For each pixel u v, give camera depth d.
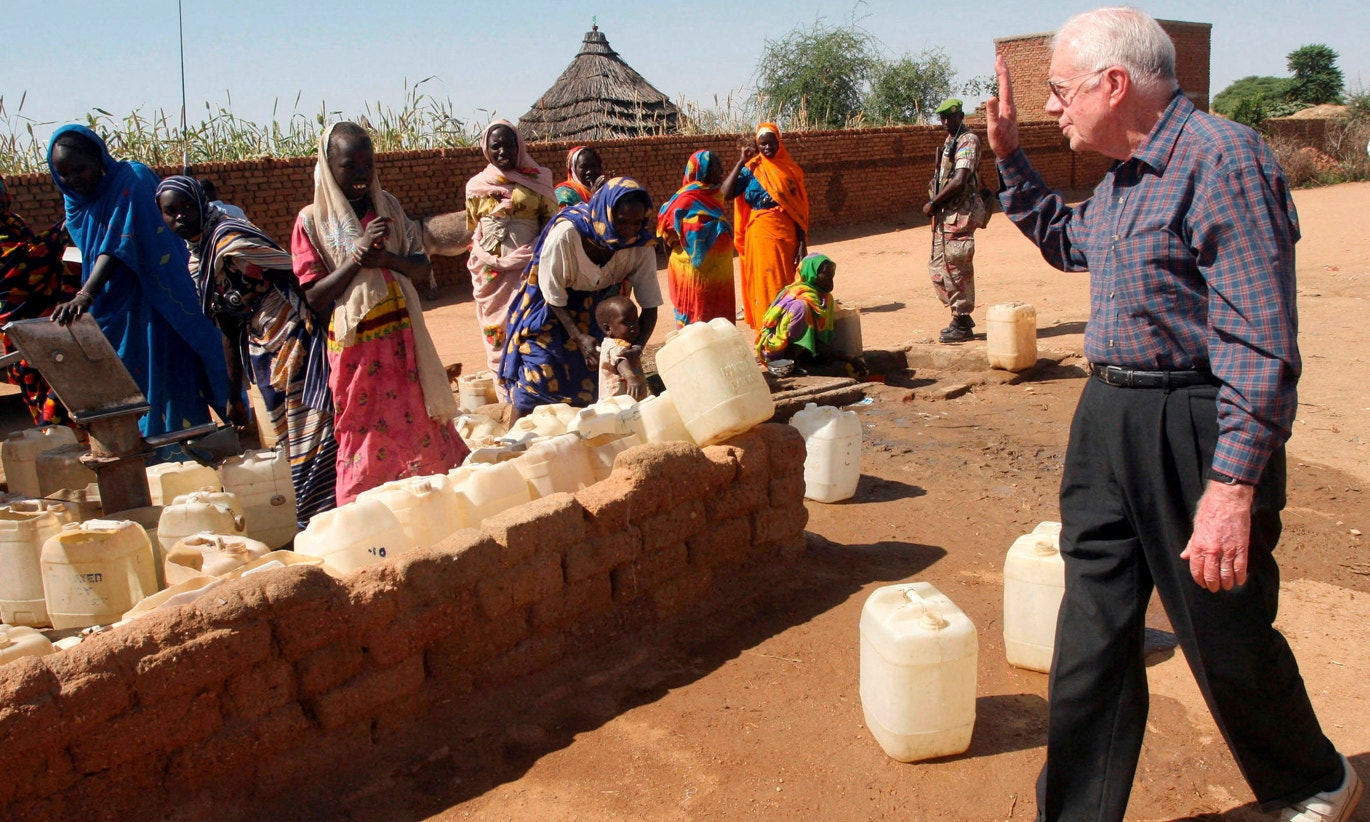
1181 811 3.14
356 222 4.64
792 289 8.67
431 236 15.58
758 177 9.51
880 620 3.40
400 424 4.87
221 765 3.16
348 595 3.38
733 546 4.62
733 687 3.88
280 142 17.03
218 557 3.80
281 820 3.16
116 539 4.00
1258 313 2.43
